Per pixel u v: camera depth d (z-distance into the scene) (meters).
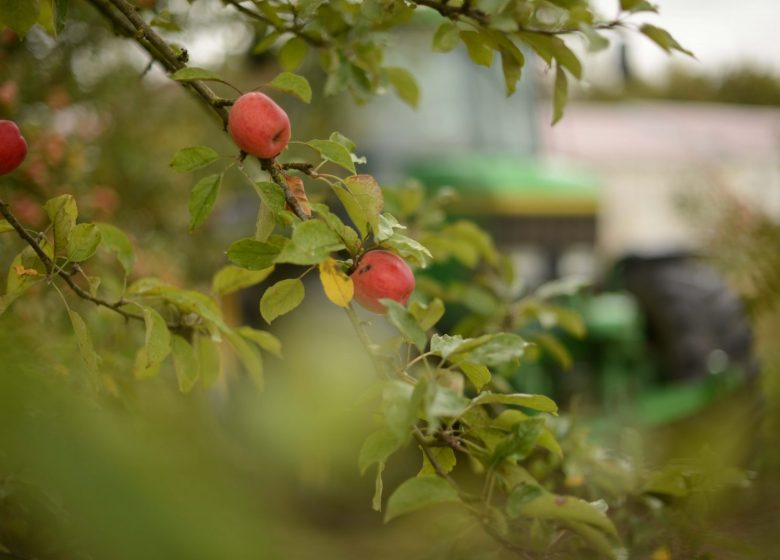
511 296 2.64
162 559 0.35
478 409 1.03
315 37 1.79
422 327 0.97
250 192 5.16
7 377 0.40
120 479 0.36
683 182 8.83
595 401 3.82
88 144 3.47
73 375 1.58
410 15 1.73
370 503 2.97
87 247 1.19
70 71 3.46
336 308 3.58
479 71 4.82
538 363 3.66
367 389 0.91
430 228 2.76
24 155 1.20
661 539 1.62
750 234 4.89
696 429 3.66
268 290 1.03
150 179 4.04
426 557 1.47
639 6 1.32
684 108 15.31
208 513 0.37
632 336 4.03
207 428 0.75
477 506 0.99
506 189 4.09
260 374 1.44
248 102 1.03
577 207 4.27
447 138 4.71
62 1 1.36
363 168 4.59
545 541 1.15
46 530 0.81
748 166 10.98
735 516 2.07
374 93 1.85
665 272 4.51
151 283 1.43
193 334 1.46
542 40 1.31
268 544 0.39
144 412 1.41
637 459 2.04
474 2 1.28
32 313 2.02
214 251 4.55
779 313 4.65
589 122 12.57
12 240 2.39
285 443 0.51
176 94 4.42
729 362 4.09
